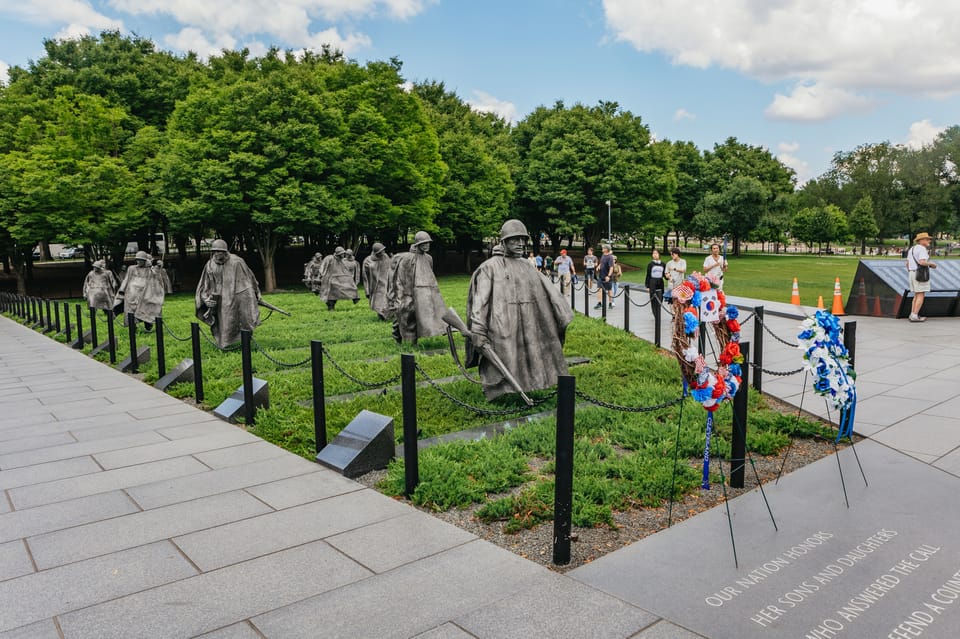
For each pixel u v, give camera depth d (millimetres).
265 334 15695
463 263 55406
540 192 52281
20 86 38844
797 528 4906
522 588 4113
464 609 3873
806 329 6066
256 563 4520
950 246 83750
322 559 4555
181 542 4879
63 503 5719
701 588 4074
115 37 42531
